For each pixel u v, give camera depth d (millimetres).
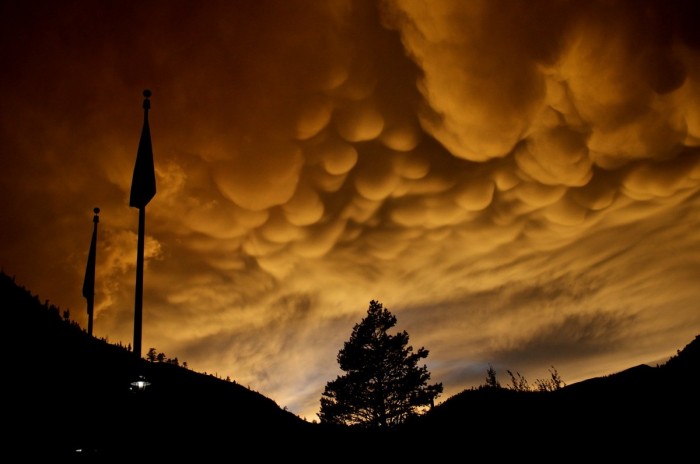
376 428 30594
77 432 12008
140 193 13359
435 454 21516
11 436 10953
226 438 21391
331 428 30953
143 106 14617
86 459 11047
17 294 22844
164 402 21172
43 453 10758
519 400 24891
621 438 16703
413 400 31547
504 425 21938
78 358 18500
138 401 12398
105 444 11688
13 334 17438
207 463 17250
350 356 33250
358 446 26672
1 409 11938
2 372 13953
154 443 14430
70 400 13859
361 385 32125
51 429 11844
